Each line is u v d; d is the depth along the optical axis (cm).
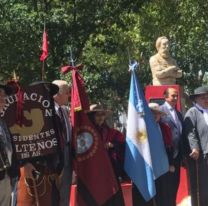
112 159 911
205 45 2791
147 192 917
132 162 918
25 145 788
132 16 2717
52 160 800
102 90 2900
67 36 2423
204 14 2667
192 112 1023
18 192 817
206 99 1027
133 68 961
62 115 832
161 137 945
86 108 856
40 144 793
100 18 2494
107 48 2695
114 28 2647
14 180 762
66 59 2462
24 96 792
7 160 721
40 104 797
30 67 2242
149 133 934
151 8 2806
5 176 723
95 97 2830
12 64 2186
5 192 727
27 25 2191
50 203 820
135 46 3044
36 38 2227
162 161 937
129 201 1016
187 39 2770
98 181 852
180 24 2738
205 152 1016
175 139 993
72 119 843
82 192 853
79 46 2495
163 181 955
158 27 2817
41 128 795
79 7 2442
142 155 923
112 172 862
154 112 966
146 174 921
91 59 2889
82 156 853
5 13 2162
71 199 916
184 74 3209
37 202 812
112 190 857
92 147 855
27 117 791
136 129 930
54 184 821
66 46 2434
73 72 852
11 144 732
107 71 3222
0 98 735
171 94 1015
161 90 1308
